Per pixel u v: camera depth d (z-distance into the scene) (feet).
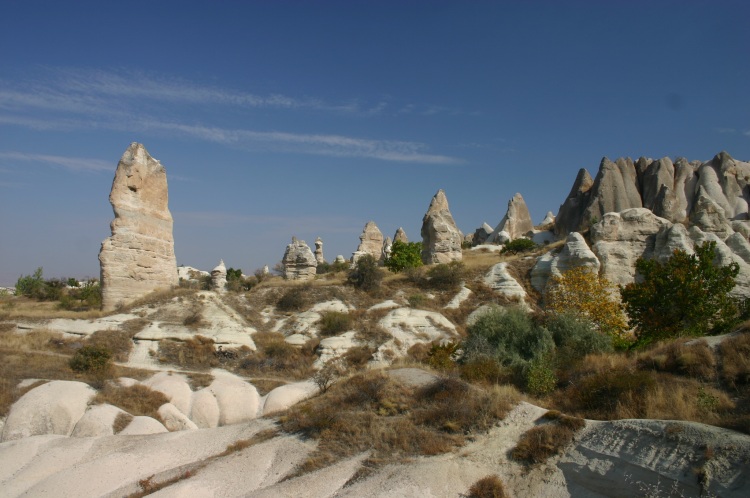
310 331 112.47
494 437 49.44
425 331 110.83
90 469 50.90
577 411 53.78
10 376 73.67
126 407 71.10
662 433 40.22
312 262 152.87
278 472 48.80
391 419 54.70
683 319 78.07
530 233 210.38
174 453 55.01
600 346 77.71
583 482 40.96
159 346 99.30
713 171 184.96
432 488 43.19
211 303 116.57
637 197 184.96
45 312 109.09
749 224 151.23
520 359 71.82
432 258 158.61
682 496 35.17
